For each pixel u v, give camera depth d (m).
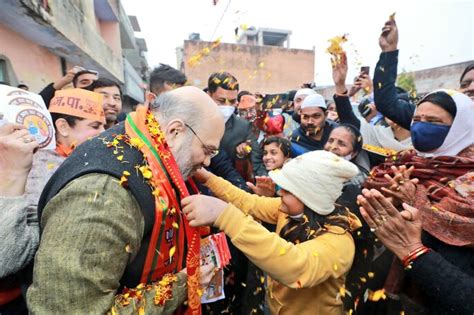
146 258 0.96
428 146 1.39
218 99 2.67
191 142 1.07
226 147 2.61
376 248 1.80
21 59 5.92
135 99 17.89
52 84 2.54
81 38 7.33
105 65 10.05
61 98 1.70
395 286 1.37
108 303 0.81
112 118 2.64
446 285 0.95
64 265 0.75
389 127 2.84
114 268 0.84
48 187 0.95
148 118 1.05
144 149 0.98
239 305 2.23
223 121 1.14
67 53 7.61
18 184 1.00
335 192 1.34
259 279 2.24
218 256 1.25
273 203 1.77
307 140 3.02
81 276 0.75
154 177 0.96
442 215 1.10
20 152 1.00
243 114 4.05
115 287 0.86
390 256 1.60
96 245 0.79
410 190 1.28
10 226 0.94
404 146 2.53
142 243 0.96
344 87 2.85
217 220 1.08
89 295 0.77
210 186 1.83
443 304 0.99
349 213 1.46
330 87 12.41
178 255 1.07
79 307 0.76
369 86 3.19
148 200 0.93
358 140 2.35
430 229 1.13
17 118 1.27
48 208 0.85
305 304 1.39
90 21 8.94
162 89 2.62
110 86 2.62
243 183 2.32
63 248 0.77
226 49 15.39
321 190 1.31
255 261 1.11
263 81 16.44
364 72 3.19
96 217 0.80
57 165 1.46
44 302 0.76
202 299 1.30
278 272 1.10
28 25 5.37
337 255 1.24
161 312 0.93
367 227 1.71
